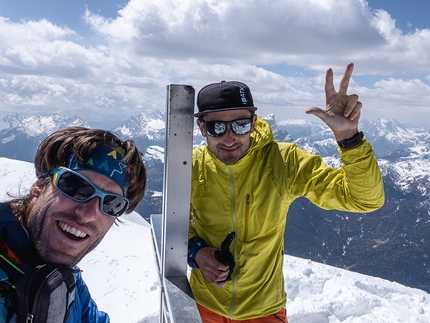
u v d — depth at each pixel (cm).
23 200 67
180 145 77
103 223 67
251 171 97
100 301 227
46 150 64
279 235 102
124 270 276
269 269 101
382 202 88
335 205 91
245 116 90
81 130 66
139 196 75
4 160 996
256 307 100
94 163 64
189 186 79
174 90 74
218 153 94
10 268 52
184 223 81
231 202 98
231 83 90
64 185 62
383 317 192
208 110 88
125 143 71
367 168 82
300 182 95
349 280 230
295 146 99
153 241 104
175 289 74
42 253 61
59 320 54
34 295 50
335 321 192
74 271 59
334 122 80
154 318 185
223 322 104
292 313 193
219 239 100
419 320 193
